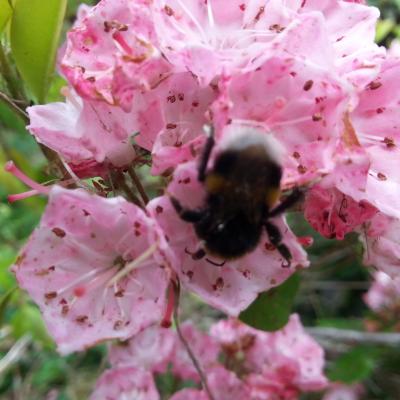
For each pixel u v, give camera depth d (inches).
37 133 2.8
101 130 2.7
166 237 2.6
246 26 2.9
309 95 2.6
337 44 2.9
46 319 2.7
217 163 2.5
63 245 2.7
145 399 4.2
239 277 2.7
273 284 2.7
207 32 2.9
